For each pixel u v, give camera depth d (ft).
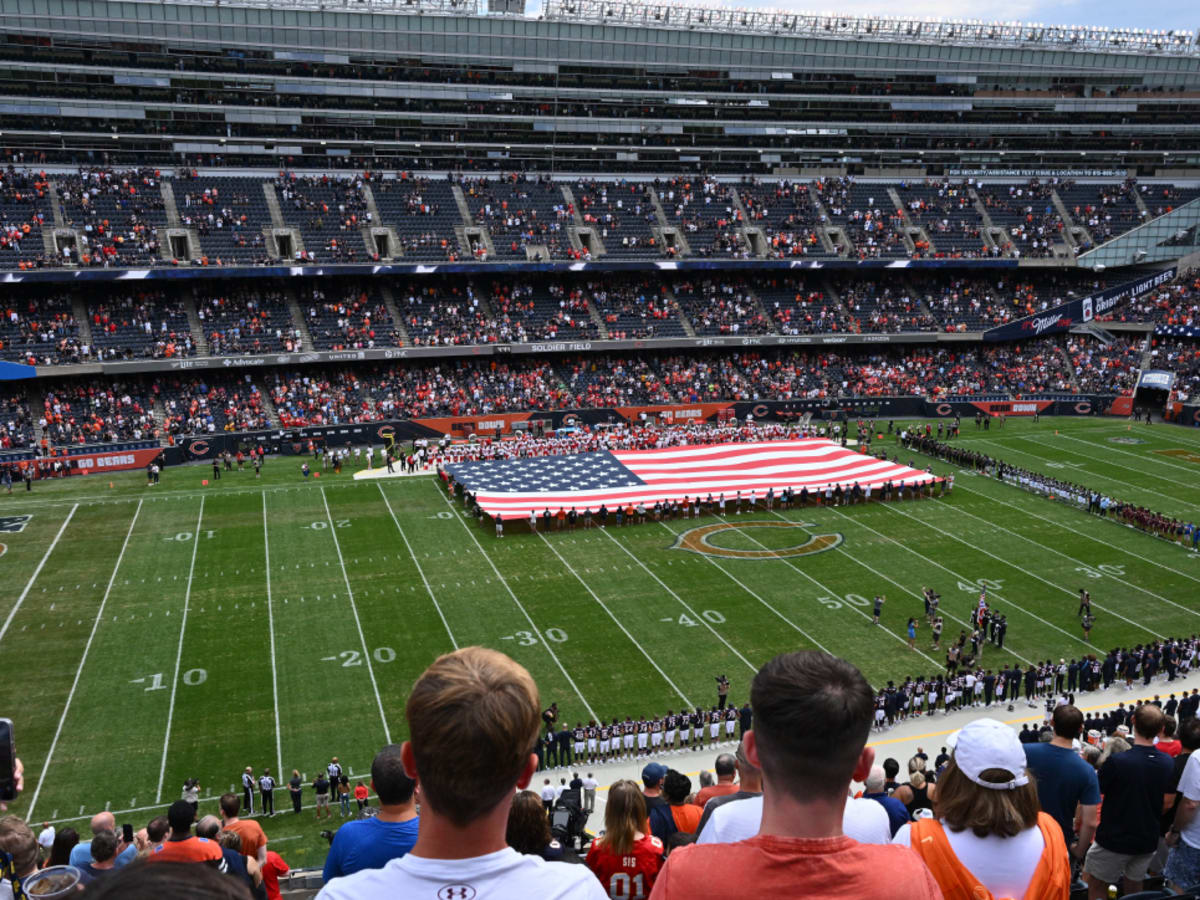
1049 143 344.08
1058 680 126.52
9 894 25.88
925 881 13.47
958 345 306.96
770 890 13.28
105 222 244.42
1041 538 182.70
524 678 13.64
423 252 269.44
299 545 172.55
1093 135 344.49
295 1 270.87
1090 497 197.88
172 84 265.95
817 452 227.40
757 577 162.09
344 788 99.30
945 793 18.49
